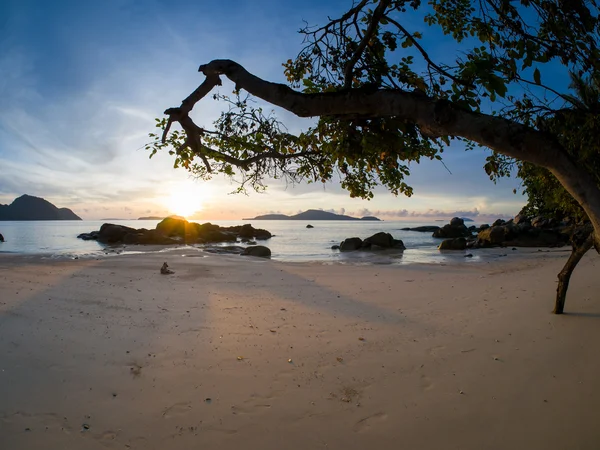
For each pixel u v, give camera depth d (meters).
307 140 4.96
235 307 9.34
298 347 6.66
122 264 17.67
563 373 5.50
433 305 9.70
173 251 27.39
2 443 3.96
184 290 11.41
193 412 4.61
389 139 3.43
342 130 4.02
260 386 5.25
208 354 6.28
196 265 17.78
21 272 13.91
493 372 5.62
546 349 6.40
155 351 6.34
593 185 3.17
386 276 14.88
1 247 34.31
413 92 3.17
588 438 4.02
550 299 9.78
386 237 34.09
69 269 15.34
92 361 5.88
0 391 4.91
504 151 3.07
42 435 4.11
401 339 7.09
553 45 3.36
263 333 7.36
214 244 41.62
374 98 3.18
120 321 7.86
